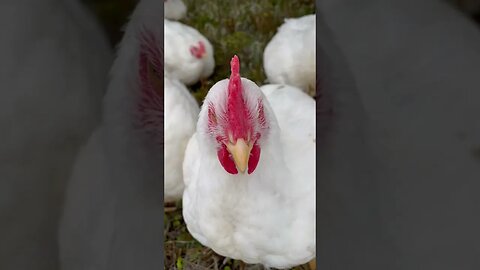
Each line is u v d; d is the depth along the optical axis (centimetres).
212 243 73
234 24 103
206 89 96
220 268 84
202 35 100
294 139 73
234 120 64
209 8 105
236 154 64
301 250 71
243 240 71
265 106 68
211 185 69
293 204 70
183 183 84
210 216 70
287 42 92
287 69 91
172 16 102
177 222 86
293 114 77
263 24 103
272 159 69
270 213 70
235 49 101
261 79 97
